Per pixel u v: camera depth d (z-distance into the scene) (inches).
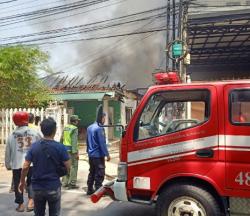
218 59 919.7
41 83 704.4
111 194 238.7
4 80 647.8
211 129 209.9
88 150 331.6
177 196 213.0
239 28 668.7
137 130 227.1
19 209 277.3
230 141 205.8
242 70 998.4
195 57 900.0
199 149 211.2
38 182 187.8
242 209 204.4
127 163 228.1
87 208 290.0
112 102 1054.4
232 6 647.8
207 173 208.5
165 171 217.5
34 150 189.9
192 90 218.5
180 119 221.8
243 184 202.5
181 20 611.2
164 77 232.4
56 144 191.5
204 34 705.6
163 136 219.9
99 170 327.3
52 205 191.3
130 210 283.4
